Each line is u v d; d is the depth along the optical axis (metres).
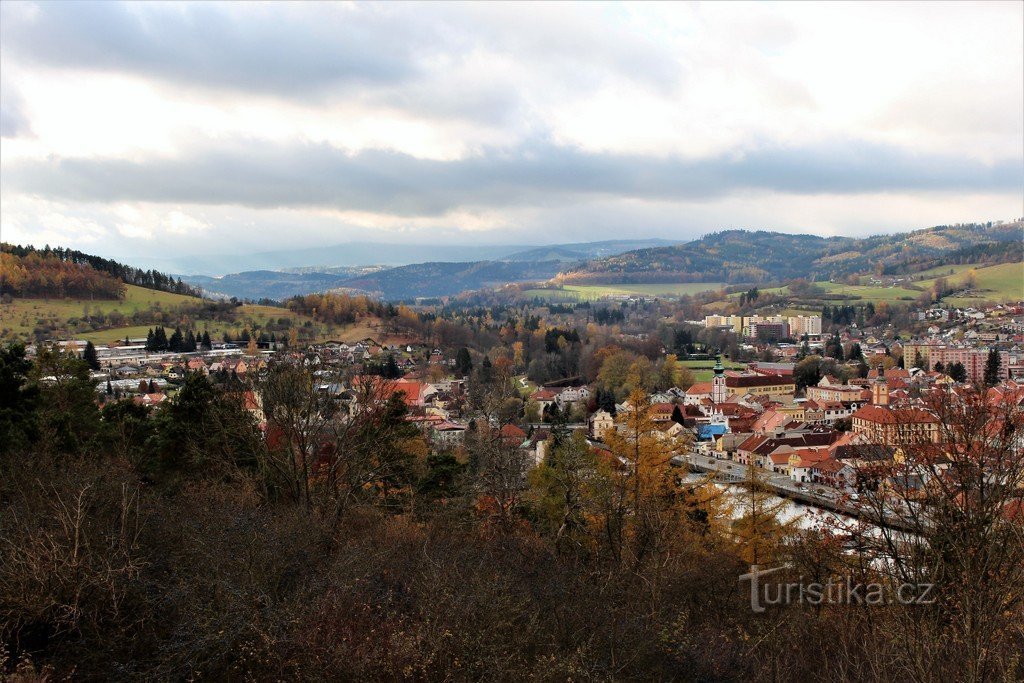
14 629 16.28
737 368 189.38
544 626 20.14
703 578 30.77
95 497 22.38
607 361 161.88
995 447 19.25
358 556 21.47
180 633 16.38
